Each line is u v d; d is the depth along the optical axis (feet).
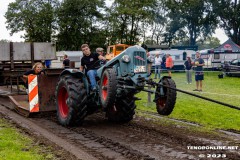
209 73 84.33
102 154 17.60
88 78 25.12
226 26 172.35
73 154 17.34
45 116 28.96
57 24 178.81
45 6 179.01
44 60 43.27
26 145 18.92
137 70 22.99
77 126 24.99
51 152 17.61
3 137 20.16
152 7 179.01
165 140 20.62
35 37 181.16
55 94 26.68
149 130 23.48
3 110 32.07
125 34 181.47
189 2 173.88
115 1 178.81
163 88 22.43
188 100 37.83
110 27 182.50
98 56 25.31
